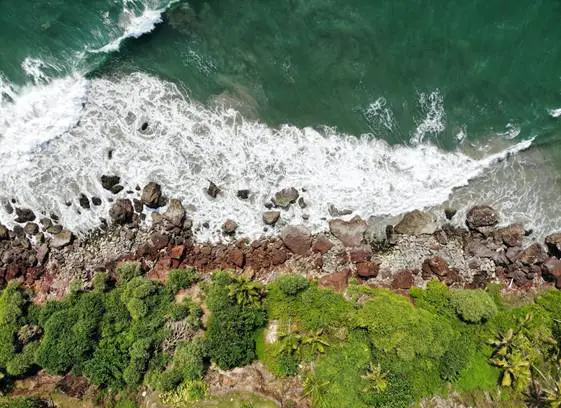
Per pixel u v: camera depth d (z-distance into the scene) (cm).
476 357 2780
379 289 2888
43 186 2916
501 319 2834
